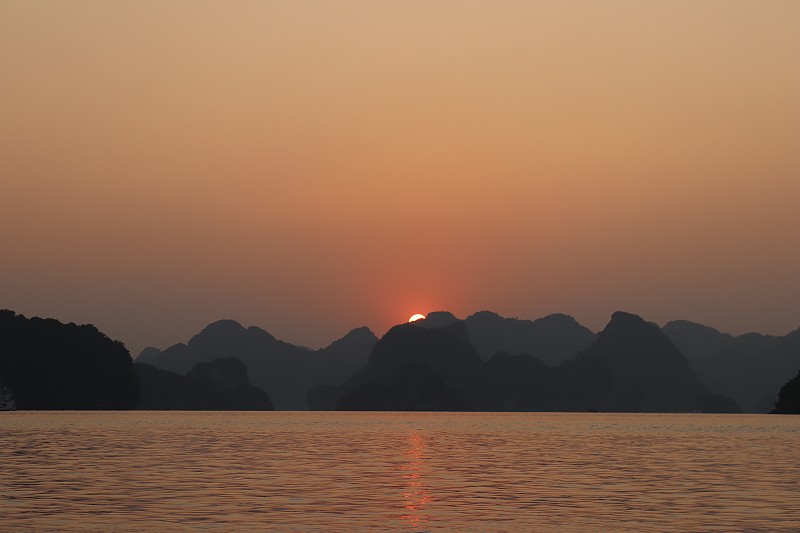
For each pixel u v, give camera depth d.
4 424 162.50
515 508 46.25
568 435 145.00
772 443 114.56
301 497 50.25
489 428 183.38
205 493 51.75
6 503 46.81
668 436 139.75
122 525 39.91
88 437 116.38
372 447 102.12
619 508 46.22
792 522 41.44
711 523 41.19
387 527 40.03
